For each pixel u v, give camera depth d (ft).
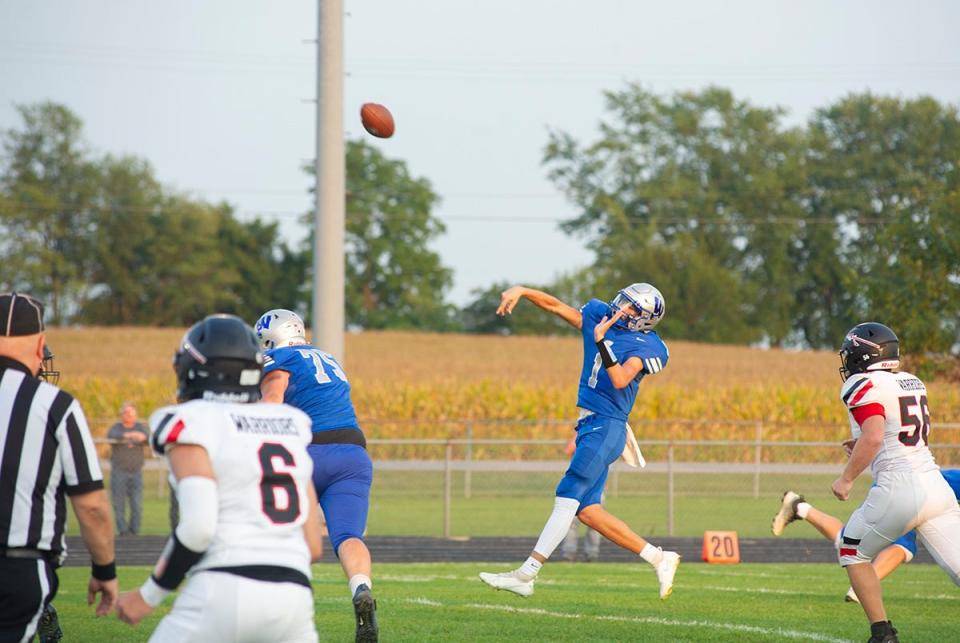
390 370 556.92
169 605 101.30
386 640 81.87
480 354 645.10
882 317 347.56
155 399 435.53
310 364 85.46
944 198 350.23
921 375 344.28
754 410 395.96
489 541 192.95
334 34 185.98
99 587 53.83
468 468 282.36
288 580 44.55
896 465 77.51
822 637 84.17
